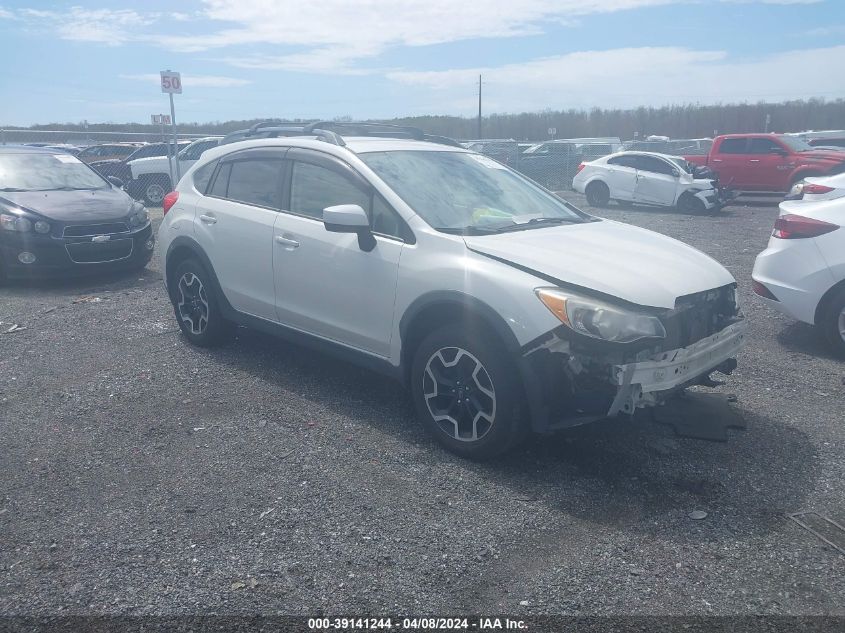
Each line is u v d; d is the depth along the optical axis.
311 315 5.17
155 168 19.17
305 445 4.49
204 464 4.25
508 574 3.25
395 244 4.59
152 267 10.43
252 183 5.71
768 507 3.83
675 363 3.97
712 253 11.67
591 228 4.99
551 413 4.00
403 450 4.44
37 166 10.24
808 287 6.23
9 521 3.65
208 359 6.05
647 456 4.39
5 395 5.33
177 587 3.14
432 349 4.37
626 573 3.26
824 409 5.13
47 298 8.45
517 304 3.97
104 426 4.78
